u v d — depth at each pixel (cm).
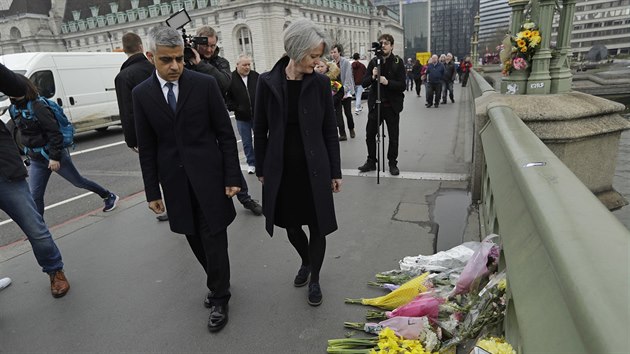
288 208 248
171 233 386
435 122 955
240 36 6969
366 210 410
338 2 8881
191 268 316
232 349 224
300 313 251
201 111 228
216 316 241
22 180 269
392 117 509
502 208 182
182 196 234
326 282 282
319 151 235
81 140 1120
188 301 273
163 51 210
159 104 223
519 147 189
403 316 218
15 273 325
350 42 9469
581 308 76
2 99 867
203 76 234
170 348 229
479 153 385
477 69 2234
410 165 575
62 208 519
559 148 306
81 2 8625
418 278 244
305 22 215
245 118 533
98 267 328
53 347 236
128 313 263
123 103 347
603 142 320
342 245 336
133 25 8038
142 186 600
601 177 331
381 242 336
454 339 194
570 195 121
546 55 329
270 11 6656
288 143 238
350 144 745
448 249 318
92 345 235
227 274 246
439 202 420
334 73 740
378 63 469
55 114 379
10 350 236
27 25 8294
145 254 345
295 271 302
